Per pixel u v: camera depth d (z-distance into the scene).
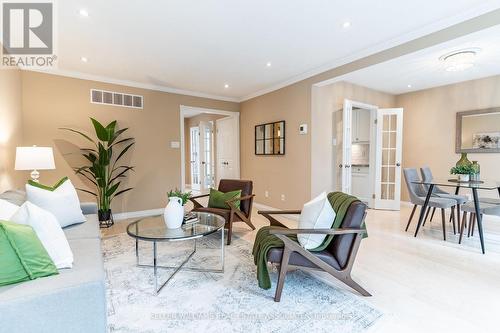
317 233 1.90
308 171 4.24
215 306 1.85
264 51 3.30
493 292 2.03
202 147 7.28
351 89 4.76
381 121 5.12
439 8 2.34
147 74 4.15
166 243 3.16
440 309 1.81
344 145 4.32
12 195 2.27
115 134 4.04
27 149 2.91
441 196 3.71
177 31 2.75
